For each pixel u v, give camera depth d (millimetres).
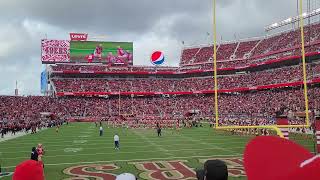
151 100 81000
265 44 80688
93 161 20000
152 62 85500
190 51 95875
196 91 79750
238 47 87000
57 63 83062
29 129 48750
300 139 31609
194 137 35562
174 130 46375
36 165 2543
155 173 16047
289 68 68625
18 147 28156
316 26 67188
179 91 81750
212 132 42156
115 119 62031
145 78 87500
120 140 33000
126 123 54094
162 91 82312
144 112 75812
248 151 1906
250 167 1861
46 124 57469
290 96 59875
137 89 82438
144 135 38656
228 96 76000
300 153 1828
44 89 94812
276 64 72625
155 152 23703
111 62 85062
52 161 20172
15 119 61062
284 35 76312
